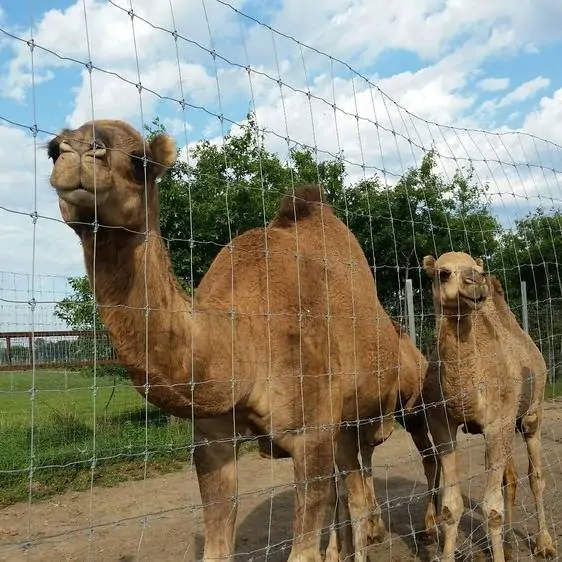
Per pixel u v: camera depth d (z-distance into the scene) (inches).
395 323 234.1
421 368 224.8
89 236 110.1
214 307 135.6
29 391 89.5
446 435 194.2
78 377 375.2
